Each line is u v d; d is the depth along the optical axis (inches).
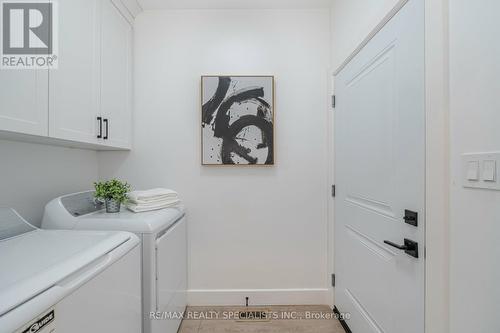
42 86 41.2
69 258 29.0
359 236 57.7
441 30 32.0
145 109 75.4
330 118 74.0
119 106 66.7
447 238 31.8
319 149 75.9
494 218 26.2
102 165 75.1
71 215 49.7
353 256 60.7
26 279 23.5
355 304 59.4
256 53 75.7
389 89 44.9
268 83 74.6
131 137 74.0
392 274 44.3
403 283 41.1
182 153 75.9
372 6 49.6
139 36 75.1
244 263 76.4
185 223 72.4
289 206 76.4
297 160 76.1
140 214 53.9
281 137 76.1
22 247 33.6
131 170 75.5
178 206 67.3
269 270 76.4
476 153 27.9
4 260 28.7
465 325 29.3
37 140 48.3
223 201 76.3
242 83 74.6
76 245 34.4
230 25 75.4
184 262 70.9
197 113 76.0
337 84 70.7
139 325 42.4
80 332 26.9
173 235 58.9
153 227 47.1
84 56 51.9
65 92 46.3
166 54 75.4
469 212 28.9
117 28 65.5
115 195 55.3
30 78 39.0
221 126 74.7
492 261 26.4
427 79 34.3
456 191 30.5
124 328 36.4
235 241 76.4
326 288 75.9
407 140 39.8
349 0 60.9
